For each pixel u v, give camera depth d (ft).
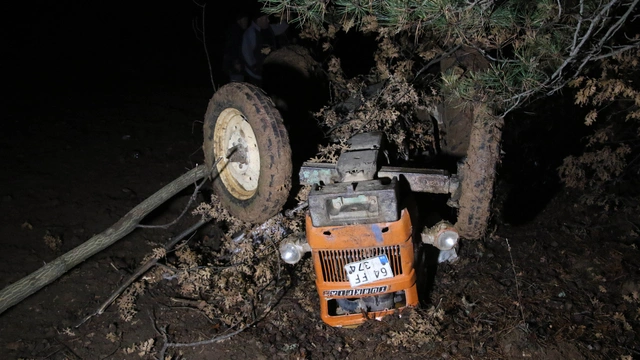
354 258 11.36
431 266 15.10
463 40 11.55
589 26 11.27
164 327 13.46
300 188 14.19
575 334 12.62
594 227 16.61
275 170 11.24
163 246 15.69
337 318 12.30
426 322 12.51
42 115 25.32
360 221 10.69
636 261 14.97
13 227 16.62
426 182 11.53
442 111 16.14
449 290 14.24
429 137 15.80
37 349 12.81
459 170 11.39
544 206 17.93
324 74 18.11
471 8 10.62
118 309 14.01
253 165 12.72
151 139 23.11
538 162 19.69
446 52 15.44
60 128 23.84
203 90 29.78
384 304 12.69
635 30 14.75
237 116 12.79
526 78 11.10
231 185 13.44
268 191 11.49
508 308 13.52
